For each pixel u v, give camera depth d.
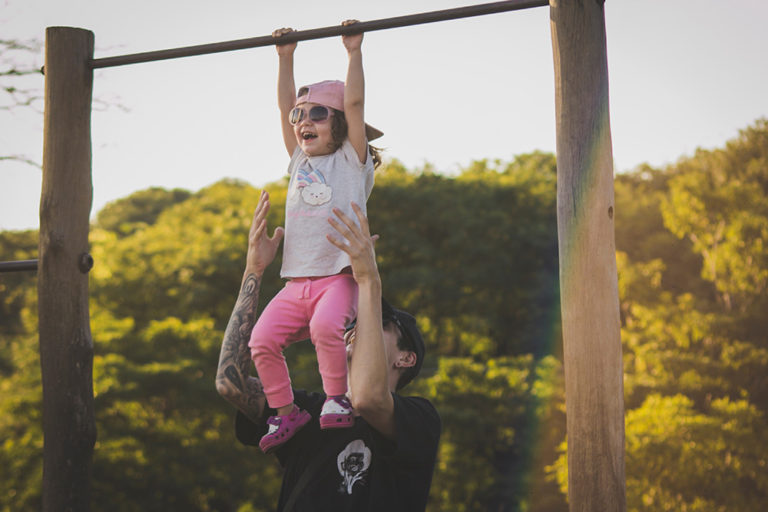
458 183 24.70
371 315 2.69
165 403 17.34
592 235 2.70
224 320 21.08
